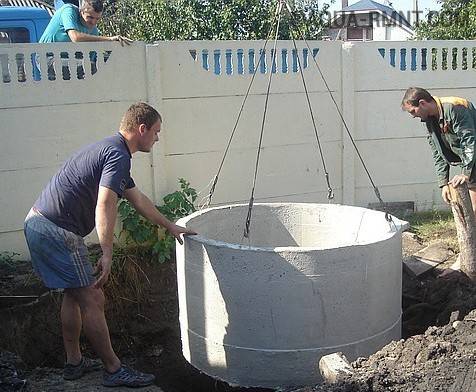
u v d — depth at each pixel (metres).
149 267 5.67
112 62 5.79
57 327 5.01
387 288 4.25
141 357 5.26
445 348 3.55
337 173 7.04
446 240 6.34
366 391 3.26
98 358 4.99
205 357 4.35
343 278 3.99
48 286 3.96
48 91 5.55
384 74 7.08
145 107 4.08
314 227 5.26
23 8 7.14
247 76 6.41
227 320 4.14
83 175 3.94
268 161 6.62
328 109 6.88
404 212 7.34
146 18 10.75
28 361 4.78
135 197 4.18
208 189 6.38
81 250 3.98
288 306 3.98
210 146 6.33
